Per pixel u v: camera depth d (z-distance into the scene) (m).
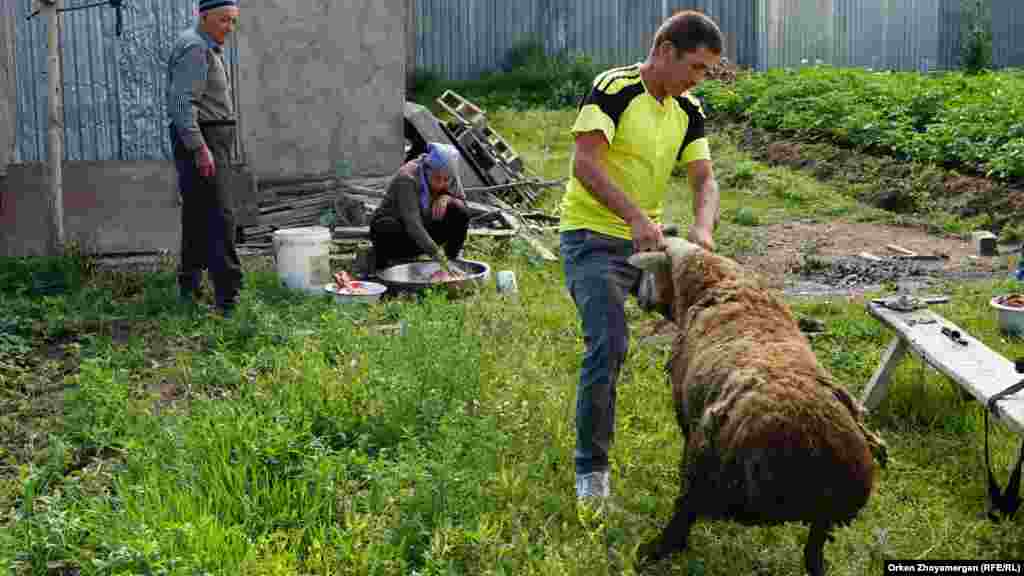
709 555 3.90
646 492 4.41
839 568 3.82
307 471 4.22
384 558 3.73
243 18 10.06
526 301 7.58
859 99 16.30
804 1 23.67
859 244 10.82
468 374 5.42
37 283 7.71
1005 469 4.76
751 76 19.92
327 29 10.33
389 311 7.06
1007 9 27.72
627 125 4.16
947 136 13.16
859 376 6.08
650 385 5.77
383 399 5.04
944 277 9.34
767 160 15.22
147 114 10.13
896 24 25.53
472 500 4.11
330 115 10.48
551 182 12.24
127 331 6.79
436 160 7.99
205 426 4.61
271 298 7.39
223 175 6.86
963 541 4.08
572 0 21.55
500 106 18.64
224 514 4.05
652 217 4.45
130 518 3.88
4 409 5.39
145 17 9.98
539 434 4.95
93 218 9.25
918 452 4.96
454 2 20.78
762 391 3.28
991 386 4.52
